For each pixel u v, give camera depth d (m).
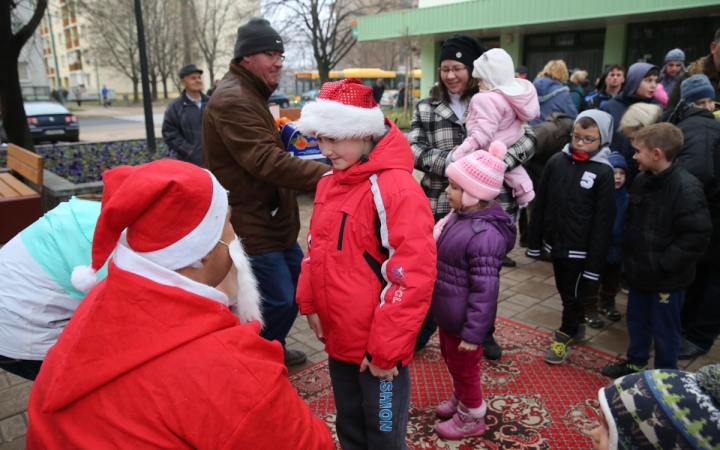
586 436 2.48
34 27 8.20
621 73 5.41
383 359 1.63
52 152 9.07
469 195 2.23
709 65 3.99
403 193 1.67
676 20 12.77
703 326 3.24
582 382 2.95
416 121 3.15
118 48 40.56
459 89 2.99
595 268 3.05
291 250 2.99
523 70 7.46
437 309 2.34
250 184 2.61
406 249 1.64
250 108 2.50
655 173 2.75
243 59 2.62
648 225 2.77
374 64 39.03
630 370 2.95
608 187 3.01
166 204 0.97
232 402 0.94
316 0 20.97
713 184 3.09
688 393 1.10
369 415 1.82
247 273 1.18
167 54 38.09
